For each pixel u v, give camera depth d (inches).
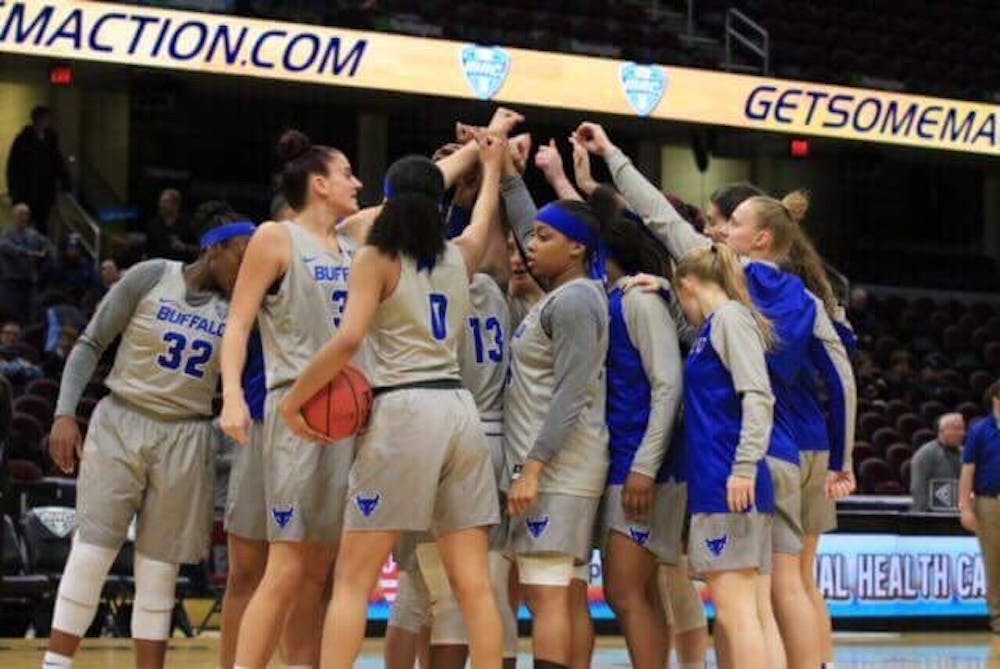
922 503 495.2
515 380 236.2
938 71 915.4
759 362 223.3
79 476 240.2
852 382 245.3
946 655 381.7
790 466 237.3
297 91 792.3
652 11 893.2
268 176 889.5
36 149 713.6
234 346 217.5
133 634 239.6
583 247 235.0
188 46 647.8
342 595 210.4
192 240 676.1
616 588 236.4
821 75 859.4
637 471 229.6
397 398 209.2
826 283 257.1
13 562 409.4
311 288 223.6
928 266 950.4
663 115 735.7
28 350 587.2
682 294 232.4
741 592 224.2
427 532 228.2
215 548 452.1
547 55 712.4
